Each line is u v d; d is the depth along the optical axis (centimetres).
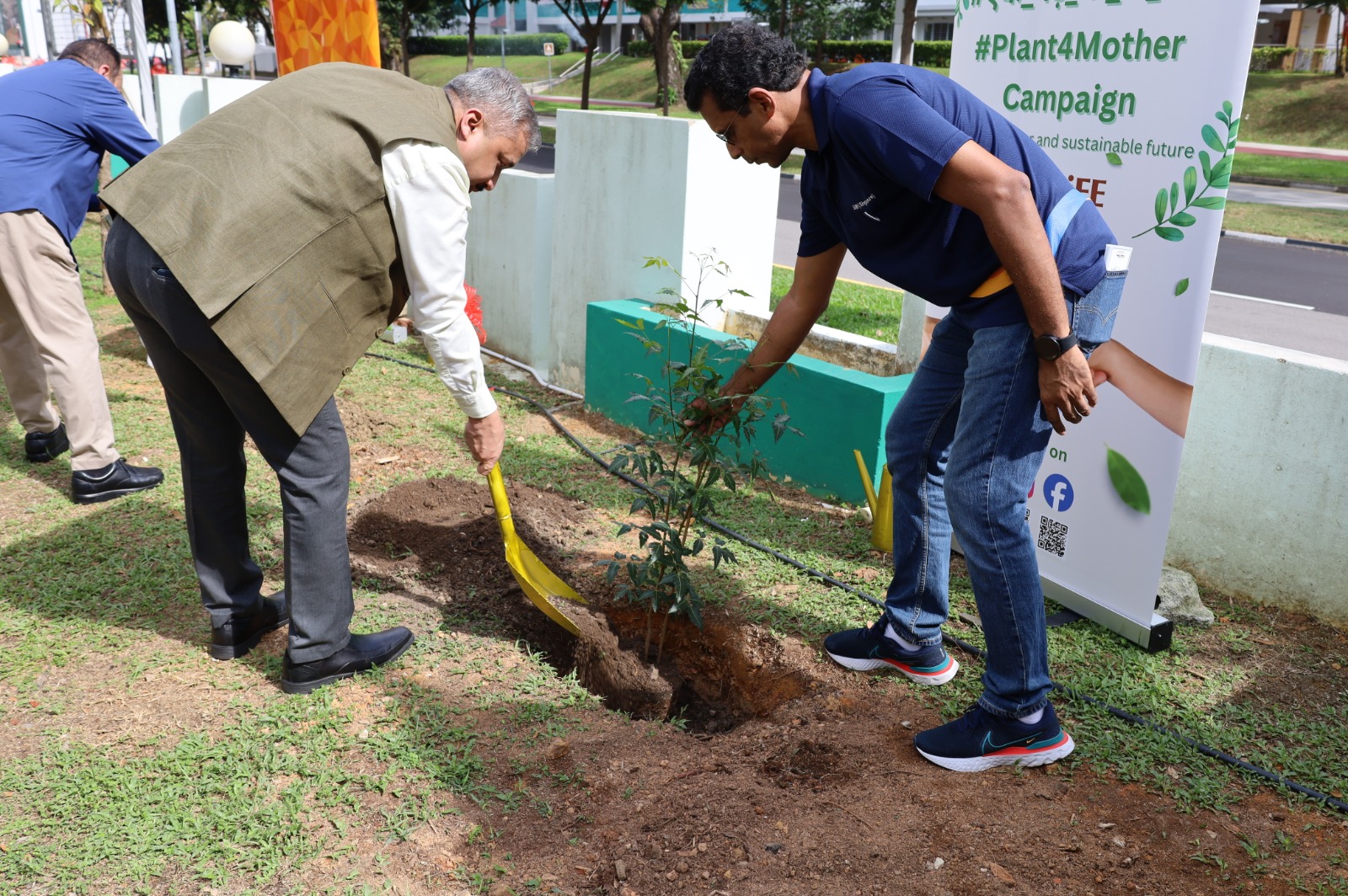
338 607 301
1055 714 276
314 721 286
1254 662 330
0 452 491
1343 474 339
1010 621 262
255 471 464
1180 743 282
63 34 2389
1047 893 227
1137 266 320
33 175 404
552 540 406
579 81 4259
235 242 252
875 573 386
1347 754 280
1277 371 349
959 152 229
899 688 312
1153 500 327
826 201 273
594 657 338
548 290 637
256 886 228
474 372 287
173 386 286
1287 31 3581
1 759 268
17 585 361
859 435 437
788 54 249
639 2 2841
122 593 358
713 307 545
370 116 256
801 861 235
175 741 278
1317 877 234
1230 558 375
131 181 261
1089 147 331
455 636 338
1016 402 254
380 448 505
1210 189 298
